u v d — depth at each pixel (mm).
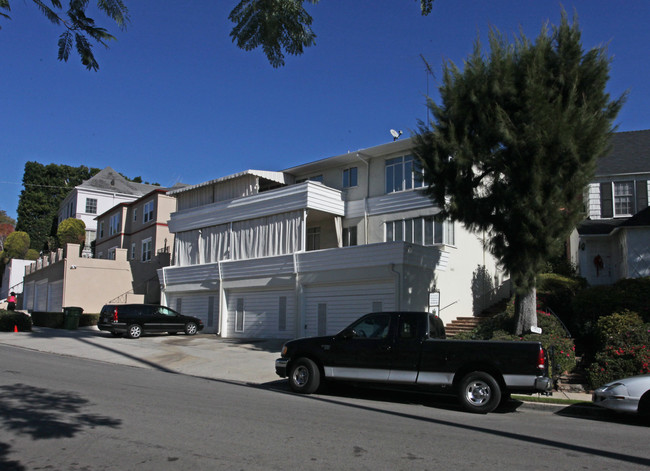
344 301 20062
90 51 5293
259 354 17594
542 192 12750
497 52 13688
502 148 13281
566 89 13242
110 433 6930
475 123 13875
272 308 22812
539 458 6297
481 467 5828
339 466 5711
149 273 34469
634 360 11320
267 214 23453
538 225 12688
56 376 12117
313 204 22172
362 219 23141
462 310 21141
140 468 5527
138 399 9523
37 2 4914
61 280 32750
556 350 12609
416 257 18703
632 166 22562
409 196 21594
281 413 8695
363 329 10914
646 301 14477
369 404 10289
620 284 15641
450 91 14047
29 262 48812
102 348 19141
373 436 7191
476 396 9680
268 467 5617
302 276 21422
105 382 11570
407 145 21734
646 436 7922
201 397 10094
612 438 7680
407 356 10219
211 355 17406
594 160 12875
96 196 50625
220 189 26672
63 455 5949
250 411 8758
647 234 18750
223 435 6957
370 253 19031
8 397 9234
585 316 15242
